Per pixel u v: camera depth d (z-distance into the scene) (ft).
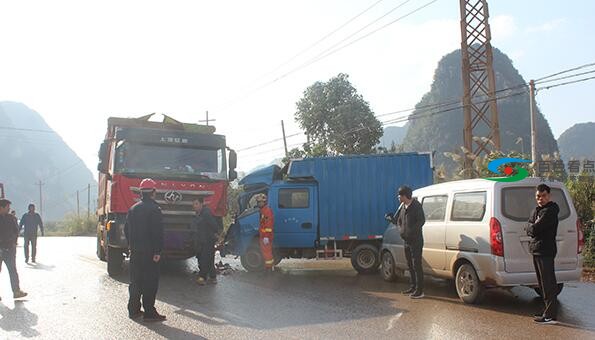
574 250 27.02
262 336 21.52
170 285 35.37
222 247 44.52
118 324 23.79
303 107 134.10
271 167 45.39
